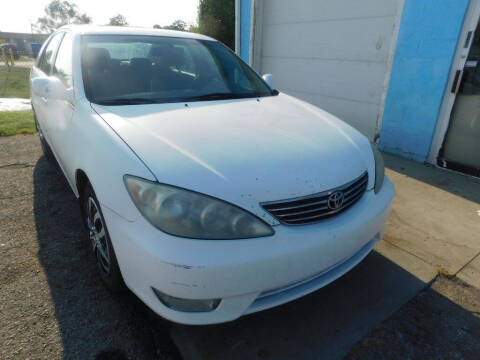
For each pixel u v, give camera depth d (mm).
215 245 1388
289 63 5961
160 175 1465
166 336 1753
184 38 2891
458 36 3574
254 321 1873
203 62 2744
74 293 1993
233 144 1702
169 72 2490
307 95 5770
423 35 3875
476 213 3043
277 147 1733
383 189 2018
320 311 1952
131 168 1528
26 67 20547
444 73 3770
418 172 3914
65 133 2260
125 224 1508
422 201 3244
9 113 6371
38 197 3139
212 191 1442
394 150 4496
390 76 4320
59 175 3639
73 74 2256
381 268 2312
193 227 1396
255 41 6398
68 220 2754
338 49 5008
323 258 1586
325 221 1629
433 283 2195
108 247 1769
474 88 3566
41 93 2303
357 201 1832
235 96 2539
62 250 2373
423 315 1937
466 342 1771
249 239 1430
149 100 2201
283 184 1539
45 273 2145
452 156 3926
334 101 5301
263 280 1461
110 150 1655
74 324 1788
